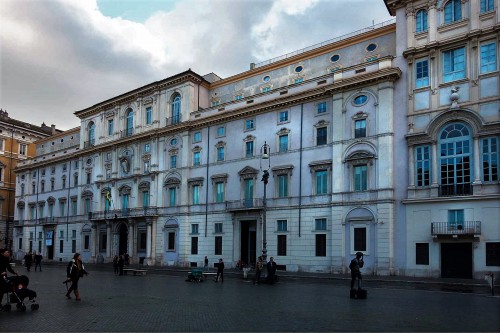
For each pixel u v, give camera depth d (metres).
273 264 30.14
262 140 45.75
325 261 39.47
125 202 59.22
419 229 34.91
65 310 16.89
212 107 50.78
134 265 53.16
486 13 34.03
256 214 44.72
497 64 33.09
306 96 42.50
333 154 39.94
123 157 59.06
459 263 33.25
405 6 38.41
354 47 44.69
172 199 53.28
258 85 51.25
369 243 37.03
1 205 83.31
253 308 17.64
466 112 33.88
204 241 48.97
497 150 32.50
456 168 34.12
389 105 37.41
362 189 38.19
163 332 12.66
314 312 16.55
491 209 32.06
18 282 16.89
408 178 36.00
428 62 36.44
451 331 12.92
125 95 60.25
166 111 55.31
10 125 85.94
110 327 13.41
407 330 13.06
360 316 15.61
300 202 41.78
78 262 20.61
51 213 72.25
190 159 51.97
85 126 67.69
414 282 29.91
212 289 25.94
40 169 76.19
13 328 13.23
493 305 18.81
